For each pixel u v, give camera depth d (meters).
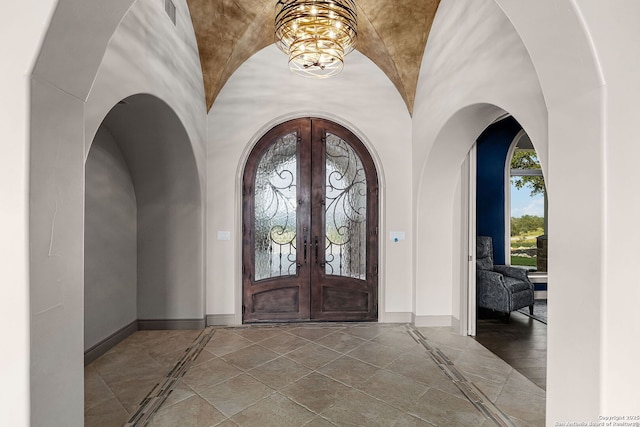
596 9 1.31
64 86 1.38
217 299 4.32
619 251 1.33
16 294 1.22
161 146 3.69
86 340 3.19
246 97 4.36
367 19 3.88
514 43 2.36
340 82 4.46
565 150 1.51
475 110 3.15
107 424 2.27
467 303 4.00
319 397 2.61
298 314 4.50
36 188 1.27
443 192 4.23
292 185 4.50
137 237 4.11
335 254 4.55
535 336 4.02
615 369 1.34
